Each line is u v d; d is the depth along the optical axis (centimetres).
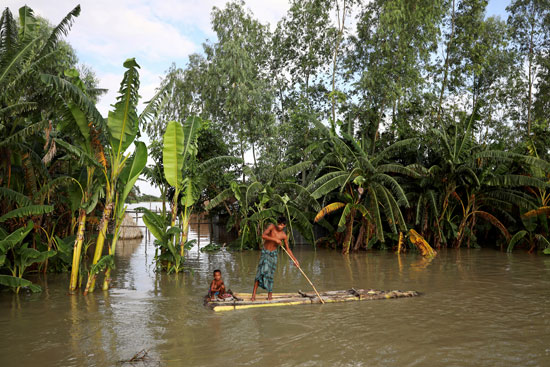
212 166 1282
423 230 1825
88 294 809
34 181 911
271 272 729
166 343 494
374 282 953
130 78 768
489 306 691
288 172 1806
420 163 1888
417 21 2066
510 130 2730
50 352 465
